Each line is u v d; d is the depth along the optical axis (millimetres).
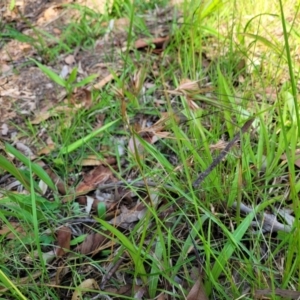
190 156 623
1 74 995
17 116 884
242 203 598
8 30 1116
